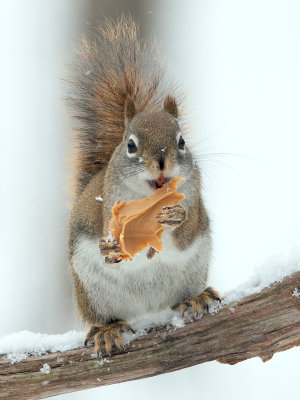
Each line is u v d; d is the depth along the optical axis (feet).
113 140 38.40
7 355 29.09
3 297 45.55
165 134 30.60
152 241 28.27
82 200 34.58
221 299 29.19
